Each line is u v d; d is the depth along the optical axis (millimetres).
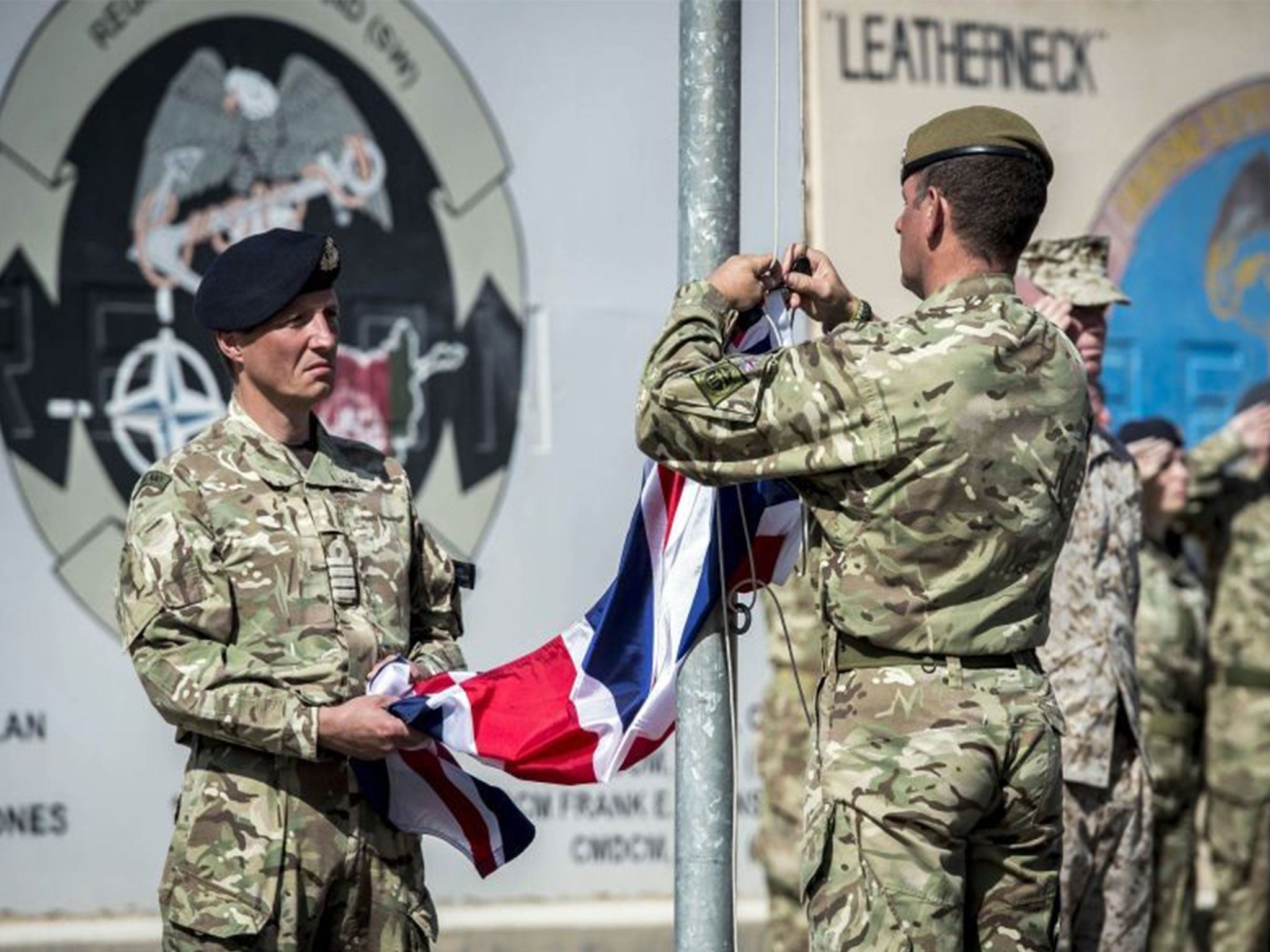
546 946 13180
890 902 6578
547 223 14273
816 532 6941
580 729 7633
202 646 7438
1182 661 13609
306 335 7691
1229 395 16078
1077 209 15617
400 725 7410
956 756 6578
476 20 14141
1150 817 10180
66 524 13148
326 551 7660
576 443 14281
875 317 7539
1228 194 16078
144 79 13398
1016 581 6711
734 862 7180
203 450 7684
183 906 7398
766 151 14297
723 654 7270
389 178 13922
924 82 14859
